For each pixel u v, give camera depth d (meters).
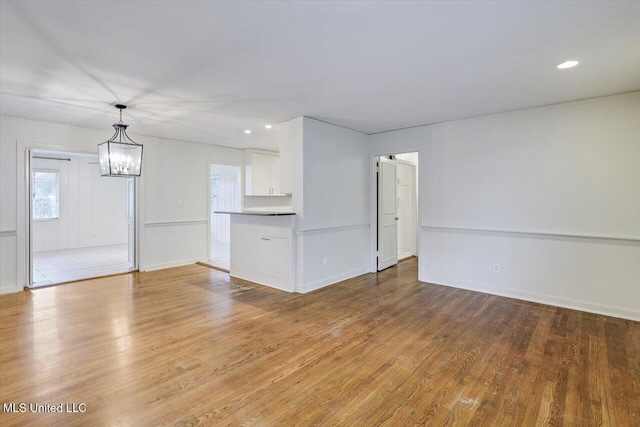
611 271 3.35
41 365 2.34
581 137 3.48
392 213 5.94
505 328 3.03
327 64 2.60
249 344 2.70
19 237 4.27
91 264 6.02
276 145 6.34
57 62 2.53
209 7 1.81
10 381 2.13
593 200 3.43
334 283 4.66
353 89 3.16
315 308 3.61
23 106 3.71
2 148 4.14
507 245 3.98
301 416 1.81
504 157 3.97
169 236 5.79
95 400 1.94
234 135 5.37
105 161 3.54
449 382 2.14
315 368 2.32
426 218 4.68
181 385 2.10
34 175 7.47
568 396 1.98
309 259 4.29
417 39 2.20
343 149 4.80
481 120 4.13
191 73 2.76
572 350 2.57
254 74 2.79
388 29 2.07
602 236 3.38
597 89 3.16
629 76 2.83
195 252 6.16
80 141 4.73
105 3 1.76
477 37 2.18
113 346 2.65
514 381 2.14
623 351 2.55
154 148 5.55
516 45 2.29
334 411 1.86
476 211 4.21
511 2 1.78
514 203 3.91
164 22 1.97
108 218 8.54
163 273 5.32
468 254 4.30
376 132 5.14
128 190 5.77
